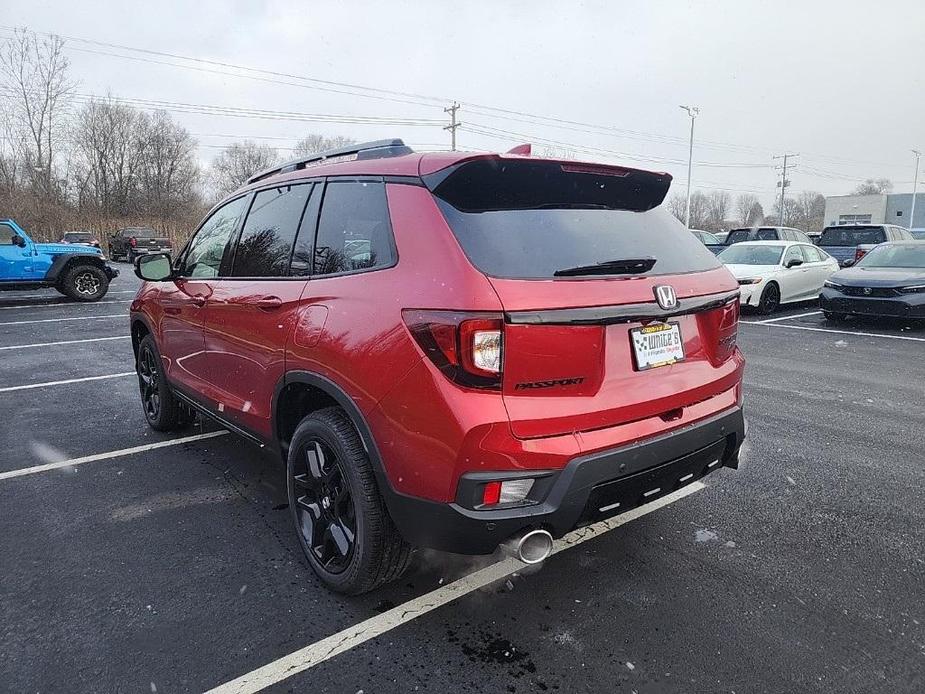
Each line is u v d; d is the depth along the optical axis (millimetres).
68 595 2654
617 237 2502
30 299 14922
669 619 2473
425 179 2330
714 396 2664
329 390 2479
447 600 2615
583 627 2430
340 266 2588
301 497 2834
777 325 10266
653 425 2342
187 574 2820
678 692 2084
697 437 2475
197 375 3816
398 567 2502
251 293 3068
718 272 2803
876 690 2084
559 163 2396
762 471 3990
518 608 2559
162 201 57781
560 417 2092
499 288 2023
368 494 2379
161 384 4535
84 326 10602
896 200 64312
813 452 4336
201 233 3992
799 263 11938
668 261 2594
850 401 5641
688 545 3059
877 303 9609
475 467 2020
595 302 2164
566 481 2086
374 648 2318
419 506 2158
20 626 2447
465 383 2018
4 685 2125
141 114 56969
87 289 14344
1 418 5203
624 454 2205
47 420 5145
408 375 2133
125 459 4242
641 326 2334
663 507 3484
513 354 2014
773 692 2080
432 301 2082
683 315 2512
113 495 3660
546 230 2307
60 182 42062
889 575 2777
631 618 2482
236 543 3102
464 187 2312
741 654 2266
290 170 3355
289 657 2273
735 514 3389
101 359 7762
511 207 2342
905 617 2471
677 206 58562
